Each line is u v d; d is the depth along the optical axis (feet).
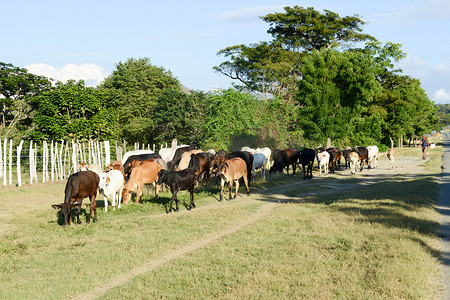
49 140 100.83
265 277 25.49
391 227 35.88
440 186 63.93
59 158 80.69
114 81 167.22
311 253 29.94
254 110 127.54
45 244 35.24
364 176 86.74
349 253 29.25
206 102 133.39
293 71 177.17
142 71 171.01
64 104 100.27
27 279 27.20
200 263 29.01
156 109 166.91
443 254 29.09
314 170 100.07
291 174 89.56
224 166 55.57
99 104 107.65
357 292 22.48
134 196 59.41
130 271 28.89
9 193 61.36
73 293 24.93
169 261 30.37
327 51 124.16
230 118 122.21
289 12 176.86
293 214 44.55
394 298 21.45
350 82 120.57
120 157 86.07
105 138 107.96
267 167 95.30
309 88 119.65
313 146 133.69
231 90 126.00
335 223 38.93
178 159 74.64
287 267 27.09
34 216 46.73
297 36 180.24
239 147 127.34
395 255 27.73
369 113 172.86
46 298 23.99
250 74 173.37
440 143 282.15
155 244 34.65
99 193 62.69
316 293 22.58
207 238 36.83
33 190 64.95
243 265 28.12
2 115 137.28
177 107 158.10
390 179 78.18
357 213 42.47
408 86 206.49
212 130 125.29
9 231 39.99
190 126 158.92
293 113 134.92
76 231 39.11
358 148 95.76
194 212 48.29
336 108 121.49
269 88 169.89
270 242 33.73
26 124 138.82
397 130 202.18
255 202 55.26
